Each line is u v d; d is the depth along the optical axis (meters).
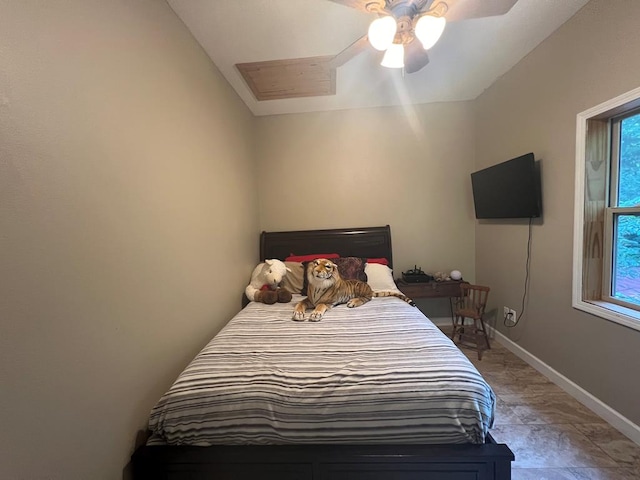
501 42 2.16
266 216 3.42
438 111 3.27
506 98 2.65
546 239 2.24
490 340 3.00
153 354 1.34
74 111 0.94
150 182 1.35
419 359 1.34
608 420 1.73
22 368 0.77
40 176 0.82
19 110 0.77
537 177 2.29
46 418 0.83
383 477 1.12
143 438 1.25
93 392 1.00
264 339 1.66
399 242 3.38
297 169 3.38
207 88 2.06
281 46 2.03
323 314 2.08
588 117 1.81
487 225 3.09
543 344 2.30
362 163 3.35
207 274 1.96
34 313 0.80
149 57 1.38
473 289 2.89
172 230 1.53
